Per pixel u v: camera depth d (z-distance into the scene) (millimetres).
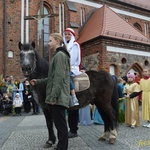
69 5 22312
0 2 18359
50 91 4105
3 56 17891
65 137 3955
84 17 24016
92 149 5172
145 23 28969
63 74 3906
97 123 9289
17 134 7113
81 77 5566
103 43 18062
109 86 5891
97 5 25062
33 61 4941
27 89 13695
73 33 5859
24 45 4980
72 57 5633
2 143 5891
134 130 7727
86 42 19516
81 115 9148
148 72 8859
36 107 13219
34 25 19781
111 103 6008
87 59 19531
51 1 21594
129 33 20500
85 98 5621
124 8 27062
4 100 13125
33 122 9875
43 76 5219
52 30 21484
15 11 19031
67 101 3957
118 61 18719
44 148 5324
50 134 5477
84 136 6742
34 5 20172
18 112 12875
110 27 19969
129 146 5422
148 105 8586
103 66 17797
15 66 18281
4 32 18109
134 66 19906
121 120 9133
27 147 5449
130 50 19594
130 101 8594
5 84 13516
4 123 9766
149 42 20984
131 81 8984
